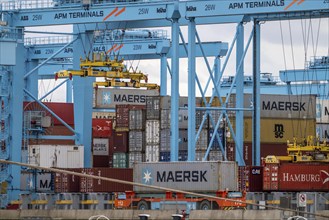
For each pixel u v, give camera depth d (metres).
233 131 190.75
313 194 161.88
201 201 162.62
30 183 188.88
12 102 178.75
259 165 184.38
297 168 167.25
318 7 163.50
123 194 168.62
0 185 176.38
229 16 187.38
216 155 197.25
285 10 165.12
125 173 177.00
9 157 178.38
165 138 194.50
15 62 169.25
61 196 176.50
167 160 194.00
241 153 186.50
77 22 178.88
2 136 178.12
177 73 173.00
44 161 193.00
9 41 168.38
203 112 198.25
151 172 167.38
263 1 166.50
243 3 168.00
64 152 193.12
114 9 176.62
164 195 166.88
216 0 169.88
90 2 177.62
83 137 195.38
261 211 138.62
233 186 162.88
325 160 170.62
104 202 174.75
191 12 171.62
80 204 175.12
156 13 174.00
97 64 196.38
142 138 199.00
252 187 169.12
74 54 196.88
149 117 197.38
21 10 181.12
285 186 166.50
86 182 177.88
